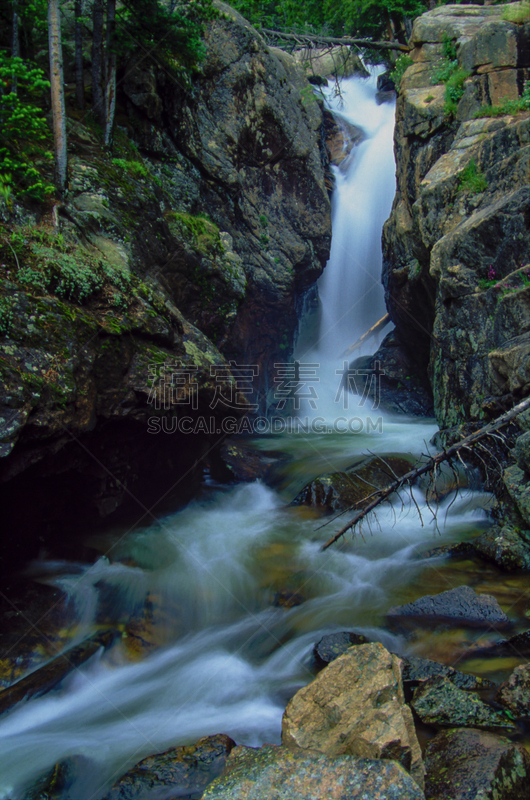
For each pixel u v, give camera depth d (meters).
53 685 4.07
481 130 9.65
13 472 4.19
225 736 3.47
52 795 3.17
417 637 4.48
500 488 6.36
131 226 7.30
